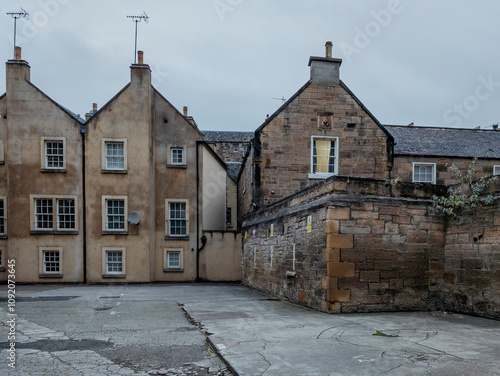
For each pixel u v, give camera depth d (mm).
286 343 6305
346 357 5520
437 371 4906
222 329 7410
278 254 13195
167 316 9344
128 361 5676
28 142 19984
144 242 20156
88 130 20328
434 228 9922
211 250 21438
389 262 9516
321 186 10102
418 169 19625
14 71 20094
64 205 20078
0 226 19922
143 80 20766
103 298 13102
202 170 21656
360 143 17906
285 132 17594
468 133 22688
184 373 5199
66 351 6145
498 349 5910
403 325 7723
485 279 8641
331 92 18000
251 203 18719
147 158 20500
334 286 9141
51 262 19859
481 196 8922
